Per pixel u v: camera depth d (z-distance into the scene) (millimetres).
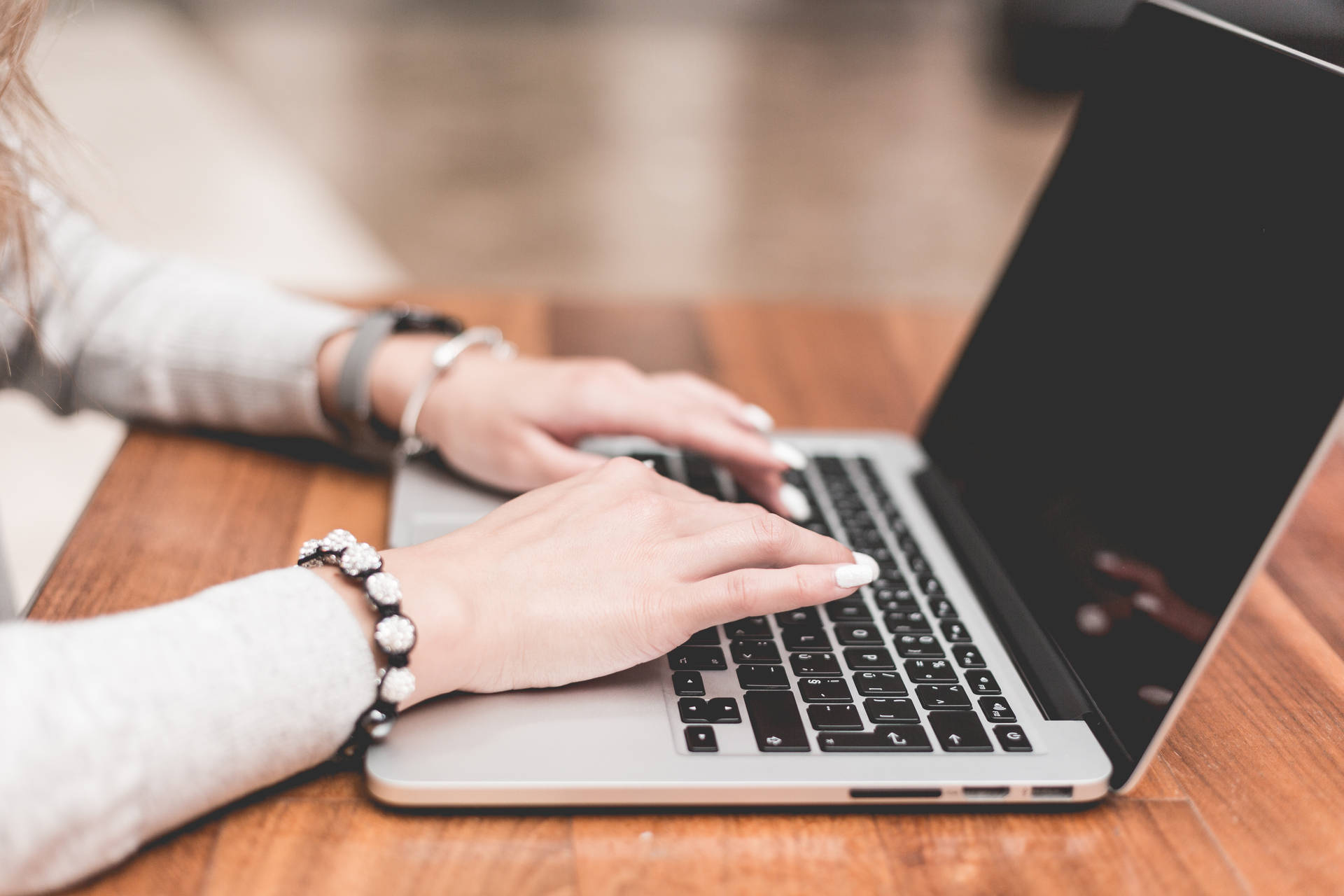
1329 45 546
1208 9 677
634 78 4625
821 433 760
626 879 407
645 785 427
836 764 443
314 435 704
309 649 436
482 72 4594
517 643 470
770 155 3820
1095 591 519
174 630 421
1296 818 460
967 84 4746
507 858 414
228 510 631
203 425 713
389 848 416
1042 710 495
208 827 420
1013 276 717
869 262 3012
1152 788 473
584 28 5434
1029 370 655
